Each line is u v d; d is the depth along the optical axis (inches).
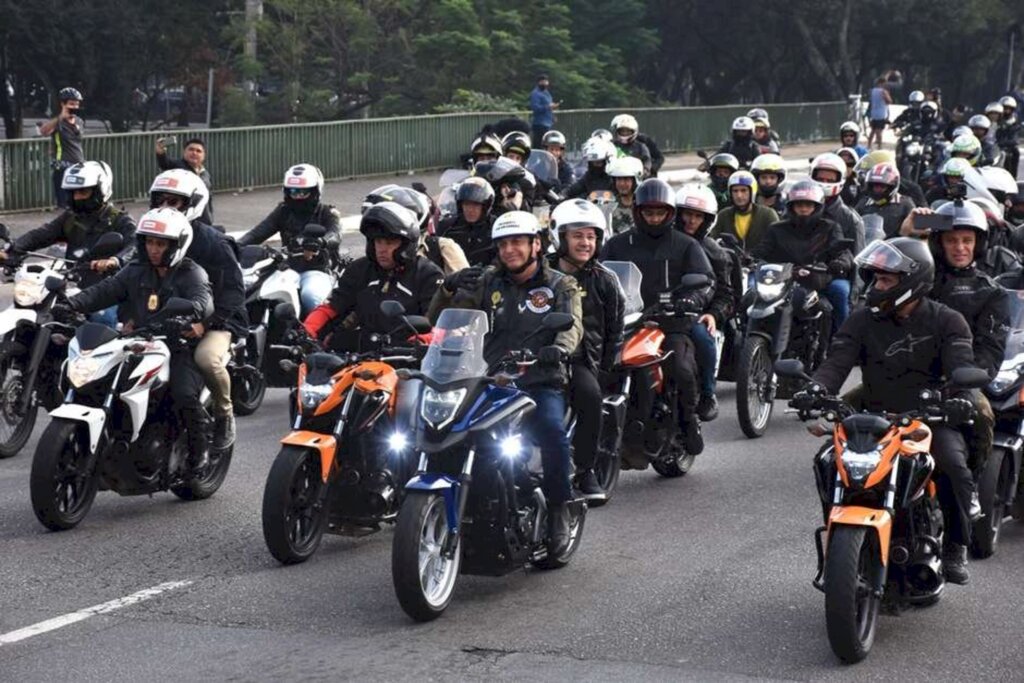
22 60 3764.8
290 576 612.1
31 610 565.6
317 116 3816.4
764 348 923.4
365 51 3799.2
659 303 763.4
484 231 914.1
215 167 2091.5
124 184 1924.2
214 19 4077.3
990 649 539.2
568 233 647.8
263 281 953.5
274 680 495.2
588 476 647.8
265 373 960.3
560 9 4109.3
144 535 670.5
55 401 839.1
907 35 4953.3
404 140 2459.4
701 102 5521.7
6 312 818.8
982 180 983.0
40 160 1790.1
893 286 553.6
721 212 1050.1
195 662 512.7
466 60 3828.7
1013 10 5012.3
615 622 559.8
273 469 616.4
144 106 4279.0
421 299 660.1
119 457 677.3
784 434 930.7
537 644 534.0
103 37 3759.8
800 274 949.8
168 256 695.7
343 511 629.0
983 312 641.0
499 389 578.9
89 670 504.7
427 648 527.8
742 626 557.9
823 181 1037.2
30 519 694.5
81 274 845.2
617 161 1101.1
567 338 603.5
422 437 561.9
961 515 566.6
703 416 808.9
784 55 5098.4
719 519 718.5
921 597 551.5
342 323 672.4
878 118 3590.1
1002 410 659.4
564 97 3978.8
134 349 671.1
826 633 551.5
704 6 4877.0
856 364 574.9
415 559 542.9
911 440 528.7
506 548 577.0
